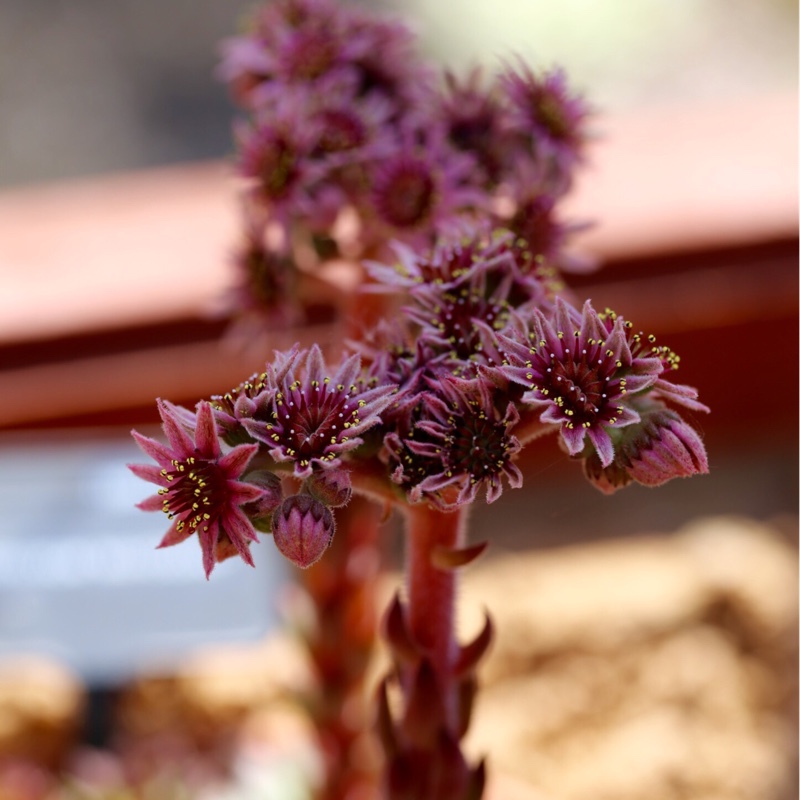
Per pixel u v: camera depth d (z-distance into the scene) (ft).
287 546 1.01
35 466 1.80
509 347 1.03
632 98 3.20
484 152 1.37
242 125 1.40
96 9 3.59
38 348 2.16
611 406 1.02
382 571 1.60
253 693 2.17
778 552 2.37
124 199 2.58
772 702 2.14
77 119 3.23
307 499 1.02
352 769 1.61
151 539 1.69
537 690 2.15
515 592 2.31
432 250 1.25
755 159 2.43
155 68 3.38
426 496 1.05
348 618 1.53
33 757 2.04
